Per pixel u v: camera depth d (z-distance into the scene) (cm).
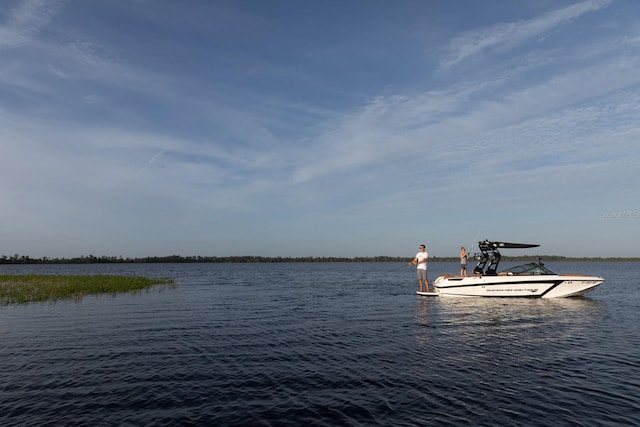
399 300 2144
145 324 1427
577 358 943
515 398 692
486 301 2045
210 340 1159
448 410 645
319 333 1255
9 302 2084
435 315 1595
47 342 1135
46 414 637
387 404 672
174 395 719
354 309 1805
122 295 2527
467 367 873
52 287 2706
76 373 845
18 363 922
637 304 1916
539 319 1481
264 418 622
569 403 669
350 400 691
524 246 2148
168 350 1040
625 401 677
